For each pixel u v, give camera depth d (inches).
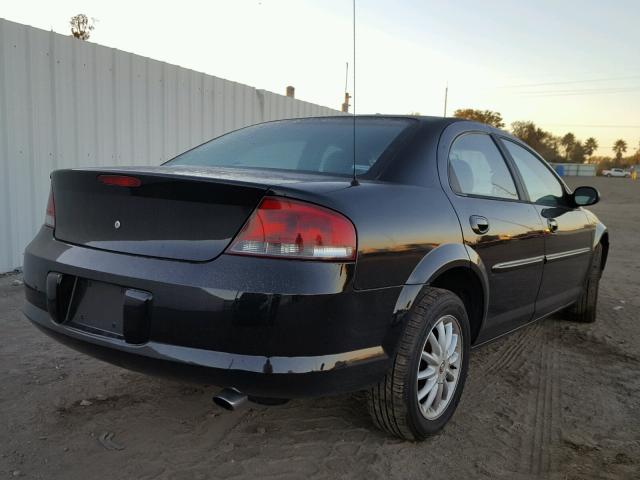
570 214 170.7
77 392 126.0
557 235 156.8
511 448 110.9
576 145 4197.8
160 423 113.7
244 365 82.6
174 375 86.7
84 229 97.8
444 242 107.7
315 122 134.2
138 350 87.4
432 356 108.5
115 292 92.3
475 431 117.2
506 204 134.7
